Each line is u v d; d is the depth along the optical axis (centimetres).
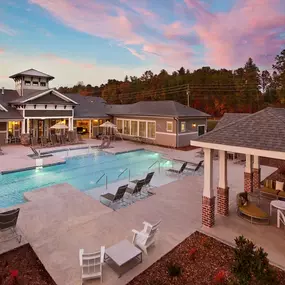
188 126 2333
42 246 604
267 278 388
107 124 2488
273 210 816
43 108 2280
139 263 539
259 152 575
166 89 5578
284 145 551
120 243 573
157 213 803
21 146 2084
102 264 513
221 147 650
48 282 481
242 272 402
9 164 1452
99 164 1659
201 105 5181
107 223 730
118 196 925
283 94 4175
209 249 595
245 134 662
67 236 653
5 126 2177
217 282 466
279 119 683
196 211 819
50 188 1056
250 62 5041
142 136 2539
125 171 1487
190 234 668
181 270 514
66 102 2425
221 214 791
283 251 580
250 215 730
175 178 1314
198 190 1037
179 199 929
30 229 689
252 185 993
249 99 4925
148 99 5753
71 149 2058
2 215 616
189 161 1647
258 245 606
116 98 6162
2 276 497
